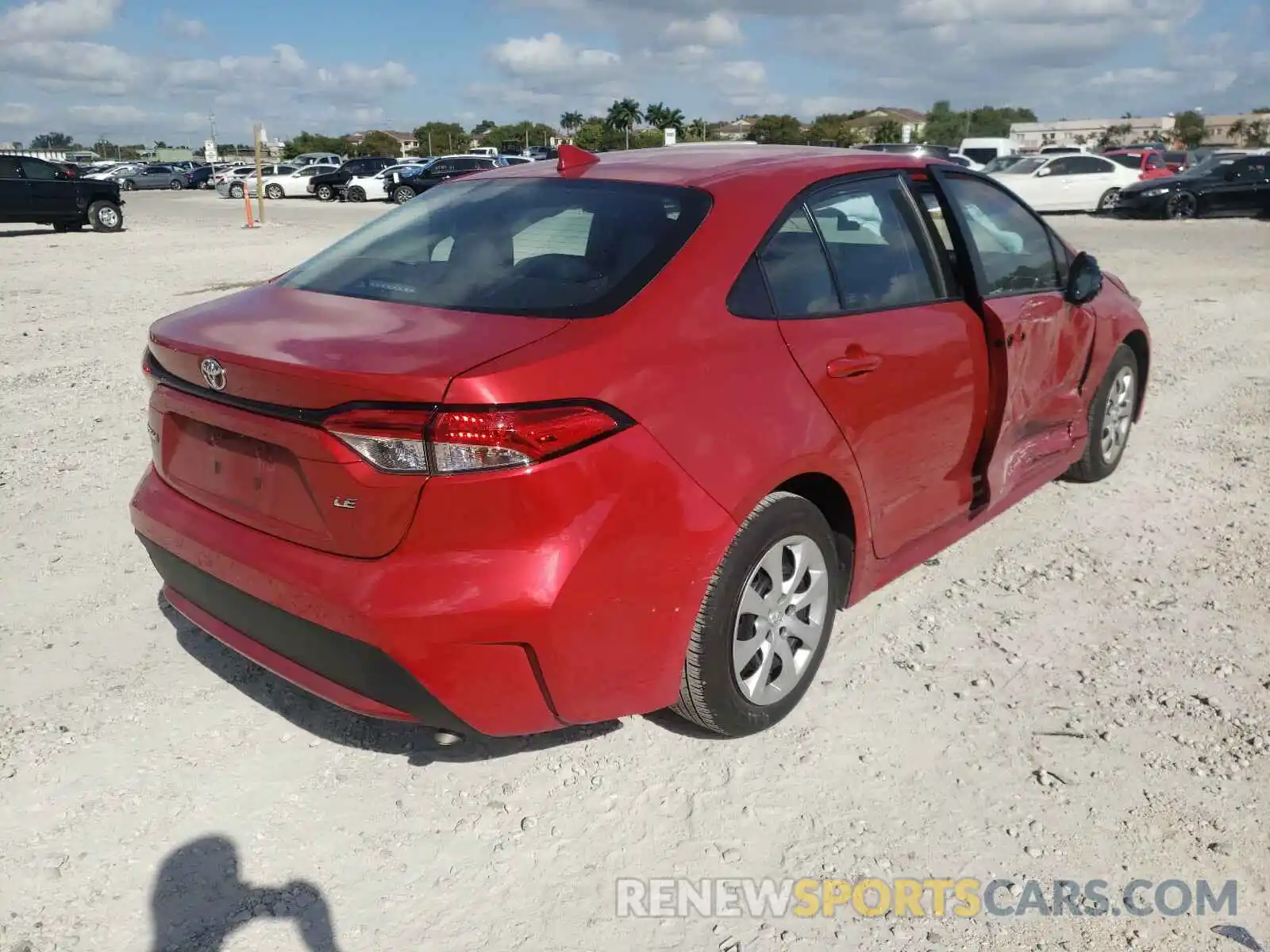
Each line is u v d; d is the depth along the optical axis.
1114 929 2.49
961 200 4.03
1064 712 3.35
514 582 2.45
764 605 3.04
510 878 2.62
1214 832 2.81
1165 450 6.08
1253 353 8.76
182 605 3.15
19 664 3.52
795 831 2.80
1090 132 132.12
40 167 21.98
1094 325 4.82
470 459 2.37
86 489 5.20
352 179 36.34
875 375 3.27
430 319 2.74
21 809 2.81
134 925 2.44
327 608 2.51
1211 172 23.20
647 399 2.62
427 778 3.00
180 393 2.88
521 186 3.46
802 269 3.20
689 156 3.57
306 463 2.53
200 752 3.08
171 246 18.95
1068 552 4.60
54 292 12.43
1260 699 3.43
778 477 2.90
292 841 2.73
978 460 3.99
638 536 2.60
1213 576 4.36
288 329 2.75
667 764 3.07
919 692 3.46
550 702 2.63
